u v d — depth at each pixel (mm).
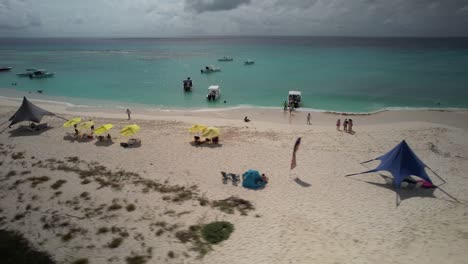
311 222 15234
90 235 14469
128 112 33875
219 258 12867
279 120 34219
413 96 45812
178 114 37219
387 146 24969
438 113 35812
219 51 150750
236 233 14438
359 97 45656
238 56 117812
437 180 19297
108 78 65688
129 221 15438
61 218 15750
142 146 25422
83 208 16578
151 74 70625
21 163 22125
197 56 119312
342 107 40406
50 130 29484
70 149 24828
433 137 26797
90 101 45469
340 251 13156
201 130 25703
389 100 43688
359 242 13727
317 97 45875
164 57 115750
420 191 18047
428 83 55281
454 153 23469
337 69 75188
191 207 16625
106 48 193375
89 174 20422
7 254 13352
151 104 43375
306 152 23906
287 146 25172
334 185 18891
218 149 24672
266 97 46625
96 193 18047
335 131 28859
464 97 44719
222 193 18109
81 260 12914
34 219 15727
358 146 25047
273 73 69812
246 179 18859
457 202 16844
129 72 74062
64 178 19859
